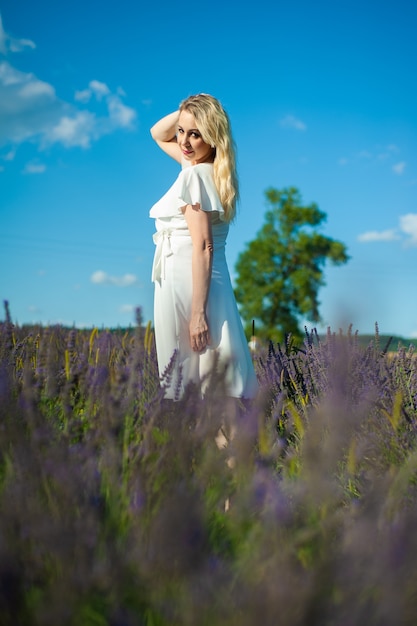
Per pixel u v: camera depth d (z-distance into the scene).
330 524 1.60
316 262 57.81
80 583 1.32
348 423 2.16
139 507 1.62
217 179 2.96
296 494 1.77
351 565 1.34
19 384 2.75
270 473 1.91
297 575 1.38
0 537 1.36
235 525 1.71
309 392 3.61
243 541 1.68
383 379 3.57
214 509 1.78
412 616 1.37
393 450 2.49
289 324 55.84
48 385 2.66
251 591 1.28
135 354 2.38
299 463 2.33
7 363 3.02
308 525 1.68
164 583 1.38
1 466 1.94
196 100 2.98
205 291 2.88
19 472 1.68
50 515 1.56
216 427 2.08
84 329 5.64
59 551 1.36
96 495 1.67
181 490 1.62
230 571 1.47
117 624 1.30
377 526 1.58
